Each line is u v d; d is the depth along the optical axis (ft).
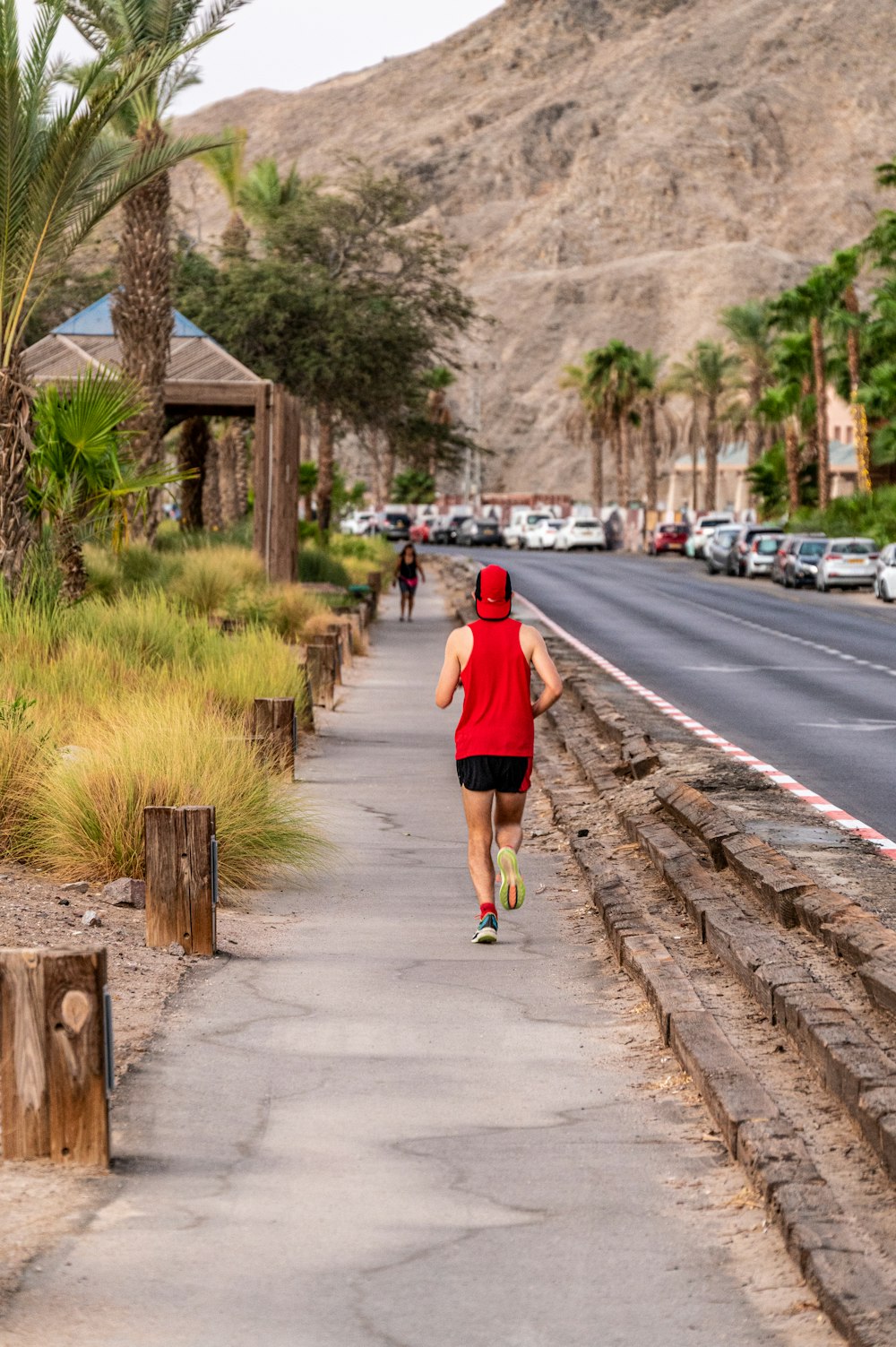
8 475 106.01
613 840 67.46
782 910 49.08
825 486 453.99
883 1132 29.53
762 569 339.77
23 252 106.93
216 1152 32.30
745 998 41.93
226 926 54.24
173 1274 26.16
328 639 138.92
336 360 309.42
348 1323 24.50
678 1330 24.25
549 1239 27.81
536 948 51.70
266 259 319.06
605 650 175.42
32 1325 24.25
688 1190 30.19
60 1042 31.09
